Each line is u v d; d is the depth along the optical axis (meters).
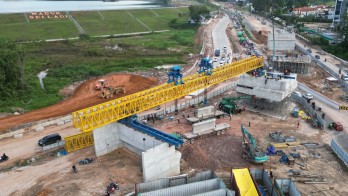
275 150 51.28
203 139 55.09
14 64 78.12
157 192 37.59
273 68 91.81
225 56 111.31
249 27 170.38
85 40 143.75
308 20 182.25
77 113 45.62
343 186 42.78
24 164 48.34
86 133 52.97
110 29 172.75
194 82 63.84
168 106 69.62
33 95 77.94
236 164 48.06
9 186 42.78
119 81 88.00
